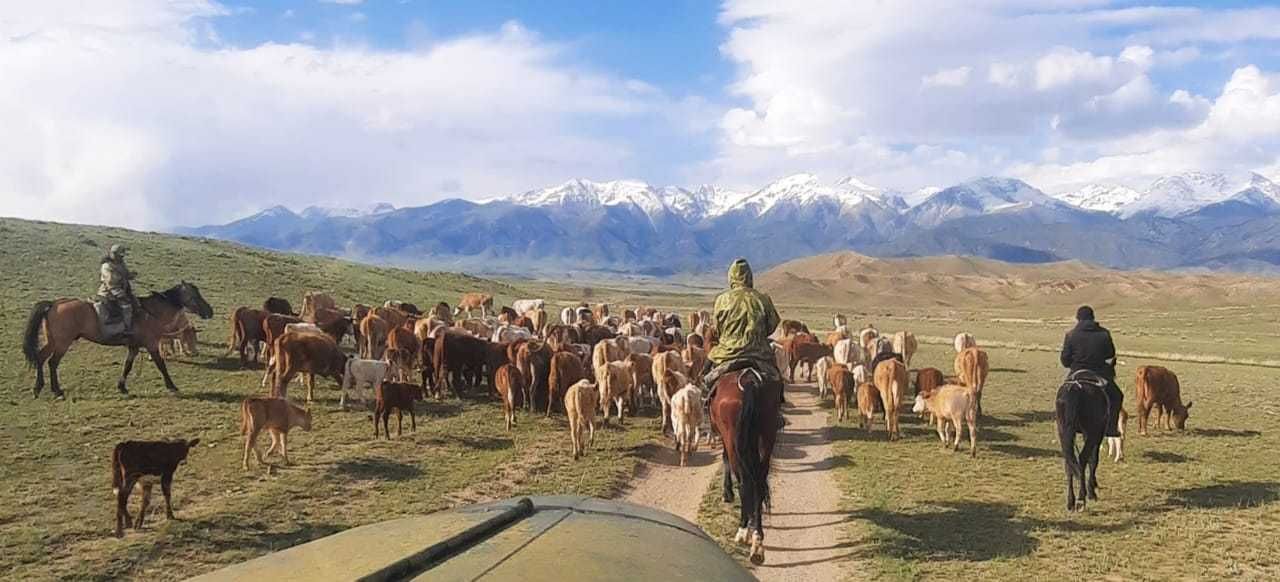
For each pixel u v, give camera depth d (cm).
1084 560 1079
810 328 6297
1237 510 1318
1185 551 1115
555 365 2078
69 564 1003
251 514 1217
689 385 1748
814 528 1257
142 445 1130
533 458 1644
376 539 287
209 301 3622
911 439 1898
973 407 1734
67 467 1400
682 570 274
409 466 1545
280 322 2391
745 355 1114
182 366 2323
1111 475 1555
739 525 1237
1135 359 4116
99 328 1914
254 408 1437
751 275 1167
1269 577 1019
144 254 4516
